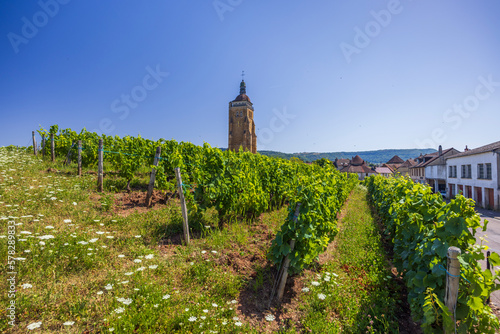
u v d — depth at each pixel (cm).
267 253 514
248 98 8006
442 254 335
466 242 349
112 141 1382
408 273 443
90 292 357
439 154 3975
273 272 502
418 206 516
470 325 312
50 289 345
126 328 298
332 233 686
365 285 509
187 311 341
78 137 1338
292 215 466
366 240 783
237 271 482
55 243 447
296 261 438
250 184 779
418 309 368
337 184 1083
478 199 2564
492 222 1562
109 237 484
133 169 899
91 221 586
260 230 714
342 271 566
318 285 476
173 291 387
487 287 301
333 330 358
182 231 619
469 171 2792
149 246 520
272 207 1075
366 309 425
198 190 679
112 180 964
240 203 754
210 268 462
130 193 871
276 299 433
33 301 321
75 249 439
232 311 372
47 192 711
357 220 1093
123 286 381
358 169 8131
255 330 346
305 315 400
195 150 1160
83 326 303
